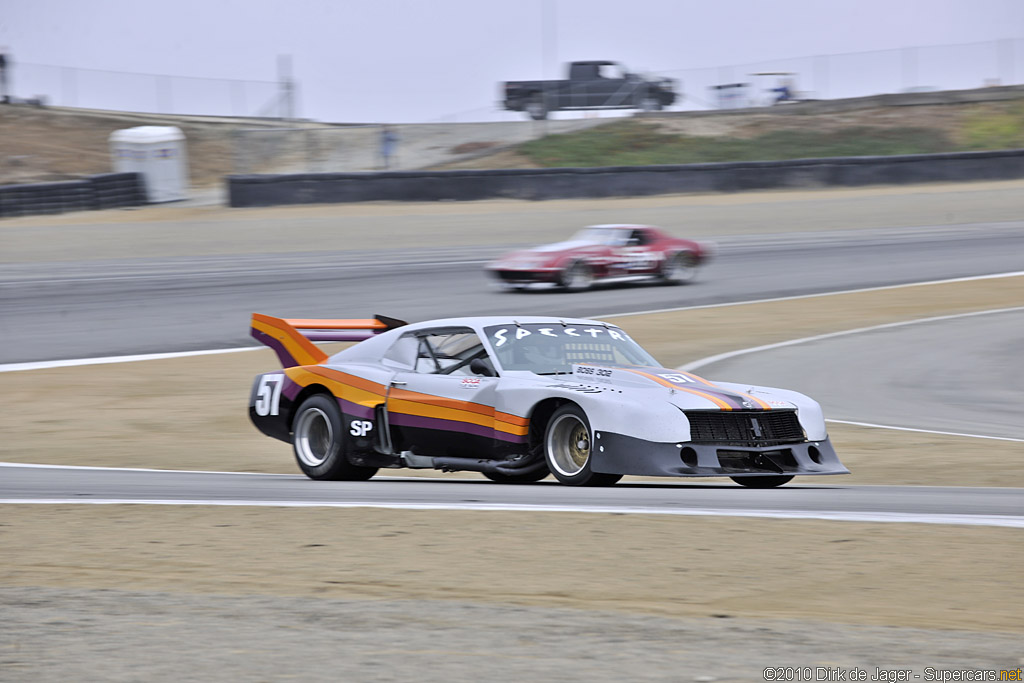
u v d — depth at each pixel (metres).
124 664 12.95
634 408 25.16
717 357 60.69
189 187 174.62
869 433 41.31
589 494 25.14
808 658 13.07
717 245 112.94
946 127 176.75
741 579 17.39
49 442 41.25
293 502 24.78
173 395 52.53
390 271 96.50
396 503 24.27
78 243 111.94
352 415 29.42
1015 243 112.00
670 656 13.15
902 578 17.39
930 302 83.25
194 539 21.19
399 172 130.00
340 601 16.12
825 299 84.88
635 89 180.88
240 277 93.25
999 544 19.45
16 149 182.75
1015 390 52.09
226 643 13.84
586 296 84.81
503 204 129.88
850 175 140.12
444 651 13.39
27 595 16.80
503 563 18.59
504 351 28.33
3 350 64.88
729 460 25.27
